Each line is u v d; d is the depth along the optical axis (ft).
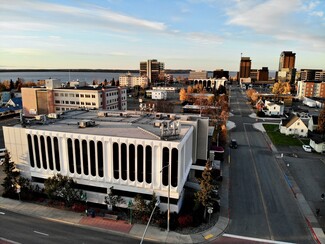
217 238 106.73
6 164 134.10
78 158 128.06
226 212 125.90
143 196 122.83
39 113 355.56
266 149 225.15
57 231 110.32
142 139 115.55
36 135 133.49
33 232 109.60
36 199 134.00
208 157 172.55
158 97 576.20
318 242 104.73
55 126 146.82
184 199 134.72
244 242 104.53
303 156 206.59
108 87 376.07
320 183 157.48
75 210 125.18
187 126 148.25
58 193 124.16
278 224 116.98
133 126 148.15
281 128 282.15
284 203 134.82
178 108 453.17
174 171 115.34
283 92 652.07
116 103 369.71
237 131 291.17
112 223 115.75
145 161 117.50
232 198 139.54
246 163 191.01
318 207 130.93
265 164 189.16
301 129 267.80
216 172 162.61
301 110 430.20
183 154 121.08
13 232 109.60
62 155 130.41
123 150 119.85
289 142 246.06
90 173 127.03
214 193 128.57
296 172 174.19
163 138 116.37
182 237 106.52
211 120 277.64
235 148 226.38
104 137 120.78
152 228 112.27
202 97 490.90
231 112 416.67
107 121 163.43
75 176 130.21
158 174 117.70
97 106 328.08
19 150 139.64
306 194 144.05
